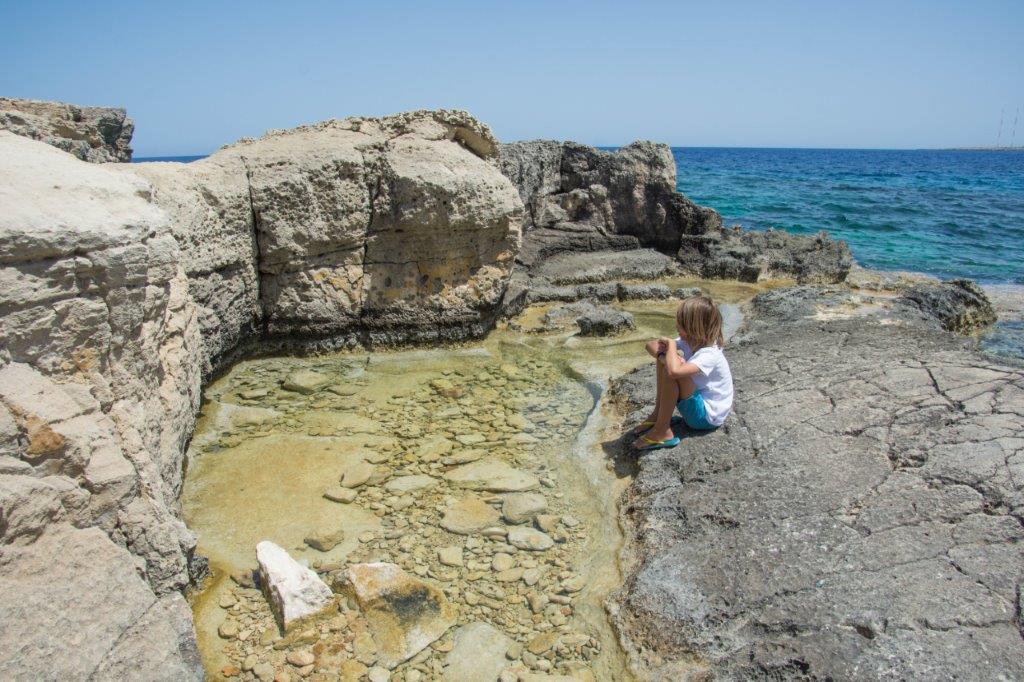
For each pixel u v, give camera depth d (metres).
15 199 3.22
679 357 4.66
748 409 5.07
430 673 3.25
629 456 5.04
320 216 7.16
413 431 5.75
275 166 6.95
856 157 135.12
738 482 4.29
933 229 21.81
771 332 7.30
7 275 3.01
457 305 7.99
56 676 2.53
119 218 3.64
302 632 3.44
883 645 2.97
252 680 3.17
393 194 7.48
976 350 6.09
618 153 12.86
